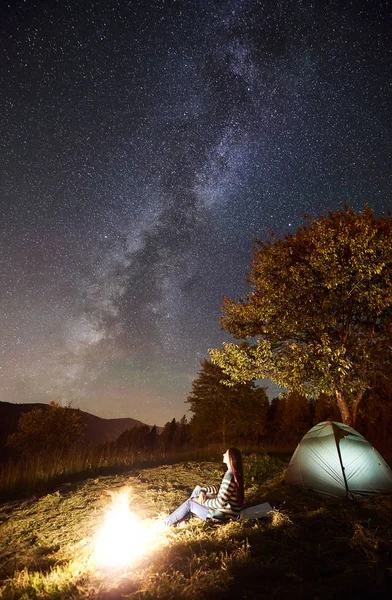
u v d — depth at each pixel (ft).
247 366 40.60
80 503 30.12
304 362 37.50
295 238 42.70
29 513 29.09
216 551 16.48
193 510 21.90
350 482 27.94
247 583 13.48
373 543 16.76
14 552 22.09
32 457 46.55
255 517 20.85
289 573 14.05
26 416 93.40
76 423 94.43
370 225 40.55
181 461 47.73
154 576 13.84
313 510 23.03
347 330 39.96
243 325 44.86
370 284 37.63
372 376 40.04
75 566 16.31
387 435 87.20
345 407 40.14
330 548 16.58
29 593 14.35
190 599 12.21
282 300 39.17
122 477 37.83
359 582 13.37
